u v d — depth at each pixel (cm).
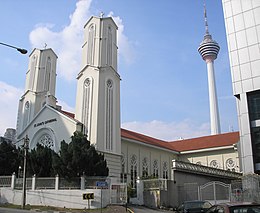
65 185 2827
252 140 2683
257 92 2739
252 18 2880
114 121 4153
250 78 2780
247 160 2670
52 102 5022
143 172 4825
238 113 2828
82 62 4453
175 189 3177
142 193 3086
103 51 4359
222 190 2870
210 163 5628
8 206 2750
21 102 5222
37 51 5303
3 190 3005
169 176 5447
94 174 3100
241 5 2972
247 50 2848
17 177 3241
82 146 3178
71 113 4781
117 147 4081
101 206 2462
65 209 2612
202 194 2998
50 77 5250
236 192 2689
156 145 5141
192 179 3597
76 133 3366
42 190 2848
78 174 3019
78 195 2714
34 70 5203
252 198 2481
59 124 4031
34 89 5050
